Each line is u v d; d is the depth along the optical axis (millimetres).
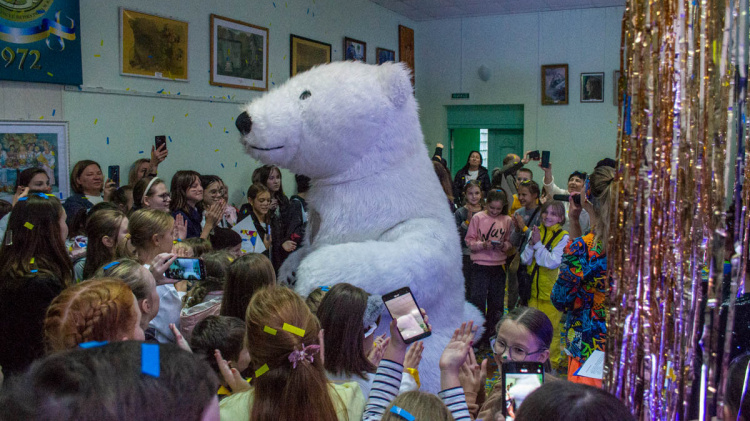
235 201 6852
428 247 2904
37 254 2381
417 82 10656
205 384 805
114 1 5293
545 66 9711
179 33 5914
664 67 955
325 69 3154
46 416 691
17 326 2209
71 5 4855
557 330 4324
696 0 939
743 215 937
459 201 8008
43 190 4332
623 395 1053
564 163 9812
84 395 704
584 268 2797
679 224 962
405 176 3119
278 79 7316
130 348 788
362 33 8938
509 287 5258
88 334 1570
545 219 4328
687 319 971
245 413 1639
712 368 950
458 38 10273
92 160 5203
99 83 5223
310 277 2805
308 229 3375
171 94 5895
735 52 905
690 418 1231
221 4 6398
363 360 2123
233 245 3975
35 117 4738
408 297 2145
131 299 1680
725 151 919
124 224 2881
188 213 4262
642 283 1006
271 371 1560
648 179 981
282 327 1581
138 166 5387
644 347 1009
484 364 2076
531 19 9750
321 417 1546
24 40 4535
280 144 3023
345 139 2990
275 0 7168
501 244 4863
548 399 1027
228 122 6652
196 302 2732
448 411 1438
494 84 10117
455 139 11000
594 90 9477
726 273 1363
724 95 912
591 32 9406
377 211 3049
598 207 2729
